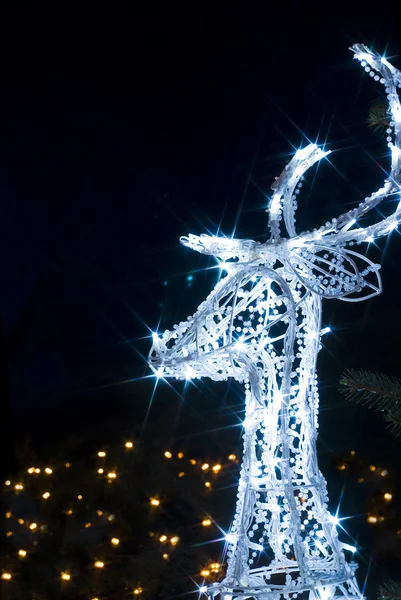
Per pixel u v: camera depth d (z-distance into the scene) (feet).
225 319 5.52
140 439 12.68
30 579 10.48
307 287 5.09
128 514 11.32
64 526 11.15
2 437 11.81
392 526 10.66
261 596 4.98
